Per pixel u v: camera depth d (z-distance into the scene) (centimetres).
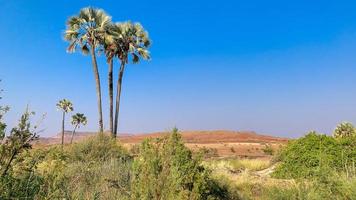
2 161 523
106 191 801
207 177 795
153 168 741
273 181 1271
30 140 530
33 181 583
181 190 716
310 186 883
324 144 1495
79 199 685
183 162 761
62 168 677
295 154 1537
